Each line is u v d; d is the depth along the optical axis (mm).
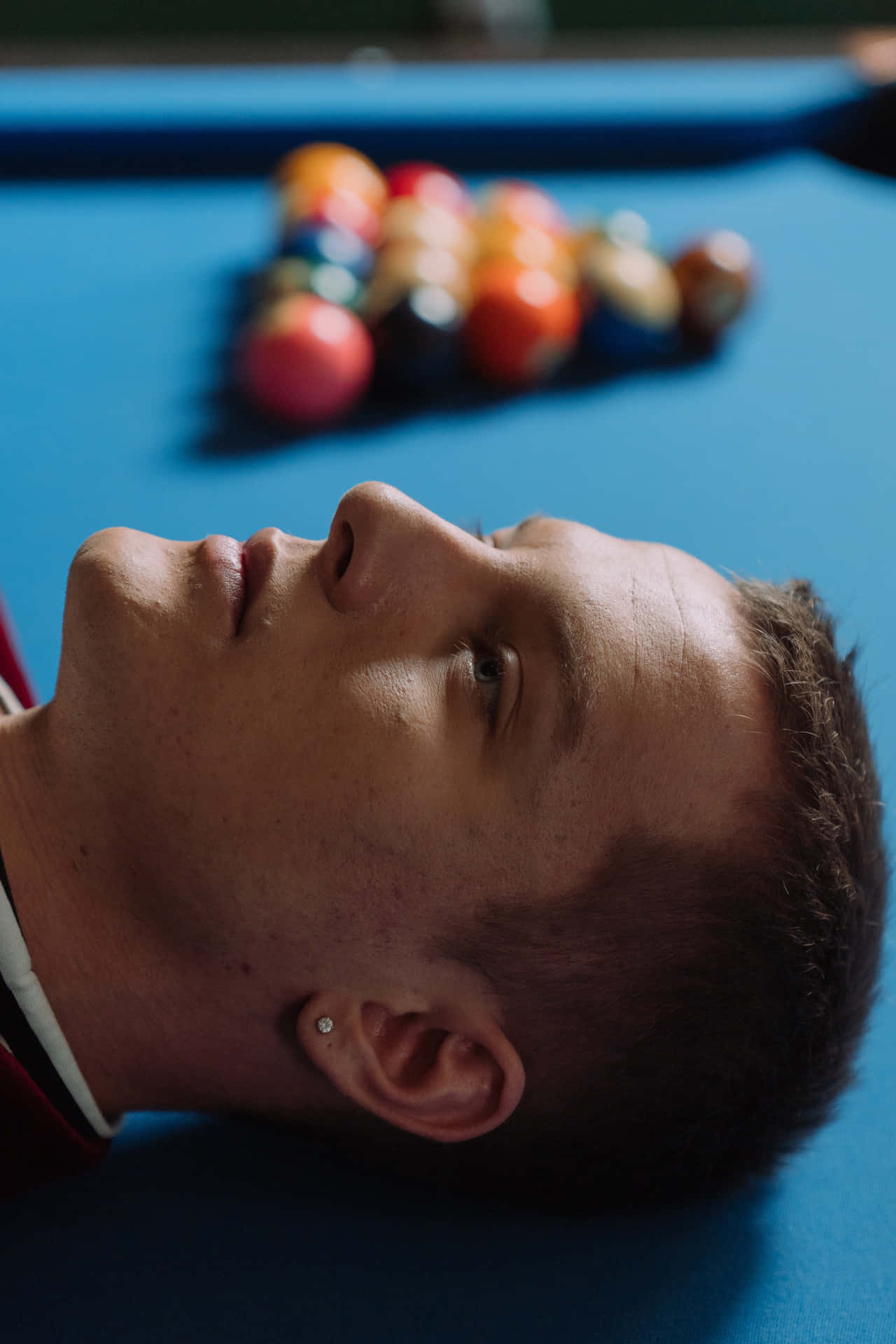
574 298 2102
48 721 854
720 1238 930
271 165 2617
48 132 2473
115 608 820
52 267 2207
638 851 812
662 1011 845
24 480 1687
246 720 804
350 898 804
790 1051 865
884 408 2035
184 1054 882
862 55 2924
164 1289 865
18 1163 876
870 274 2400
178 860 809
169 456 1779
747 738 826
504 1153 911
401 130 2648
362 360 1901
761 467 1874
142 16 4207
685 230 2504
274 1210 927
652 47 3023
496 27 4262
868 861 894
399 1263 896
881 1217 960
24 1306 843
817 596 1006
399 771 791
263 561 848
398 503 842
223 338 2061
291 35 4289
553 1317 866
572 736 801
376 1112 845
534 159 2727
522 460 1858
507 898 810
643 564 889
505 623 841
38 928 835
